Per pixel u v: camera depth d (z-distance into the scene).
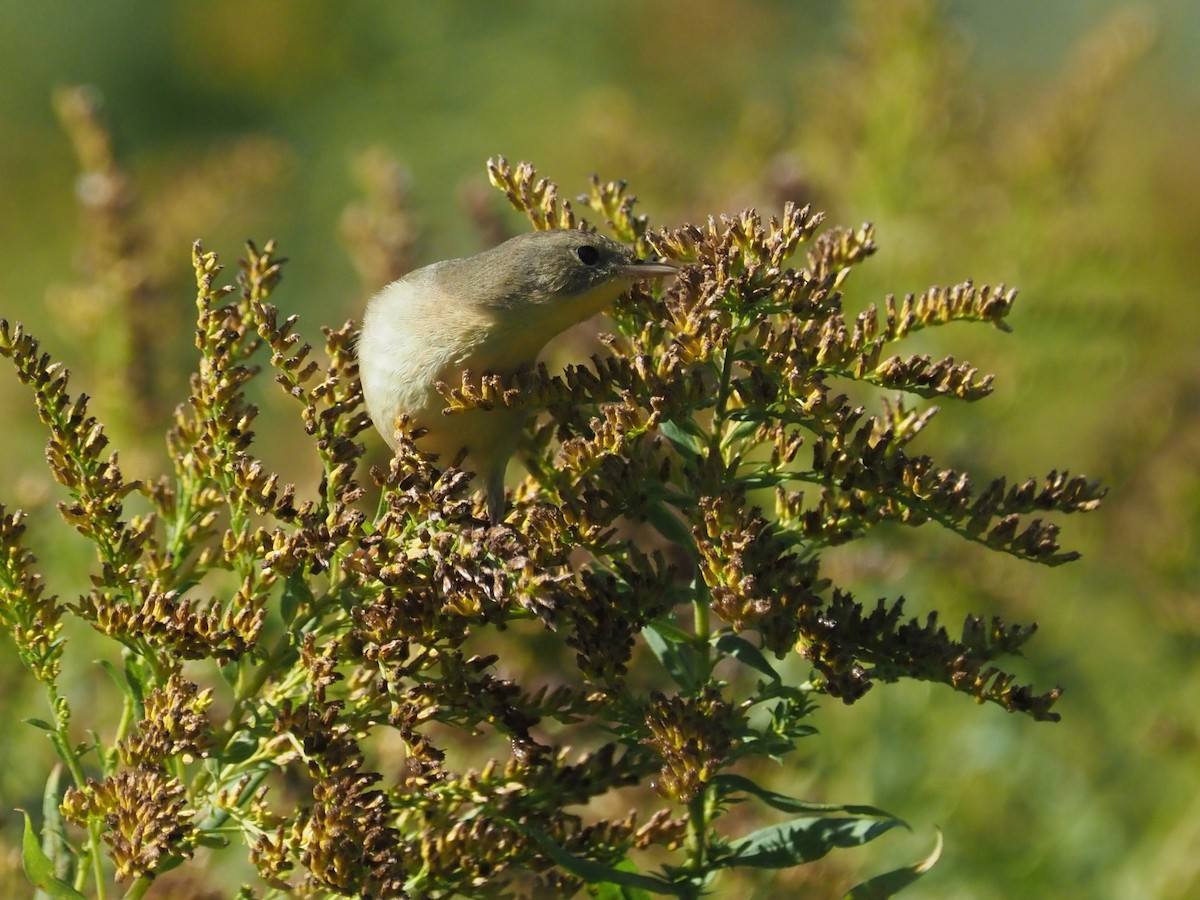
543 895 6.62
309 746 6.04
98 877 6.23
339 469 6.68
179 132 24.38
